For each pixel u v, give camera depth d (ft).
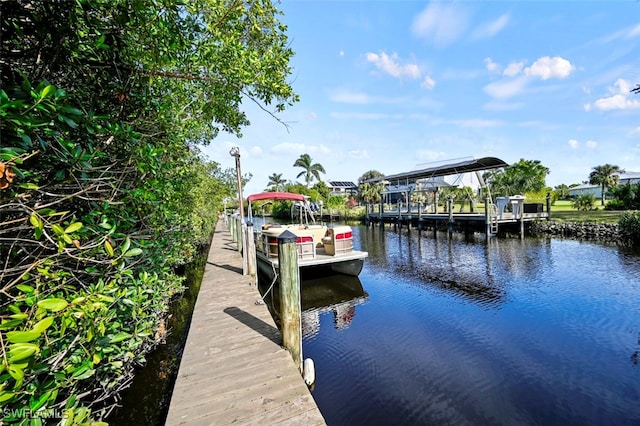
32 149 4.51
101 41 5.20
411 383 11.56
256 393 7.59
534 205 53.83
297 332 9.82
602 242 38.58
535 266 28.50
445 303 20.13
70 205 5.89
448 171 58.70
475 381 11.51
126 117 7.33
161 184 7.88
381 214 71.87
